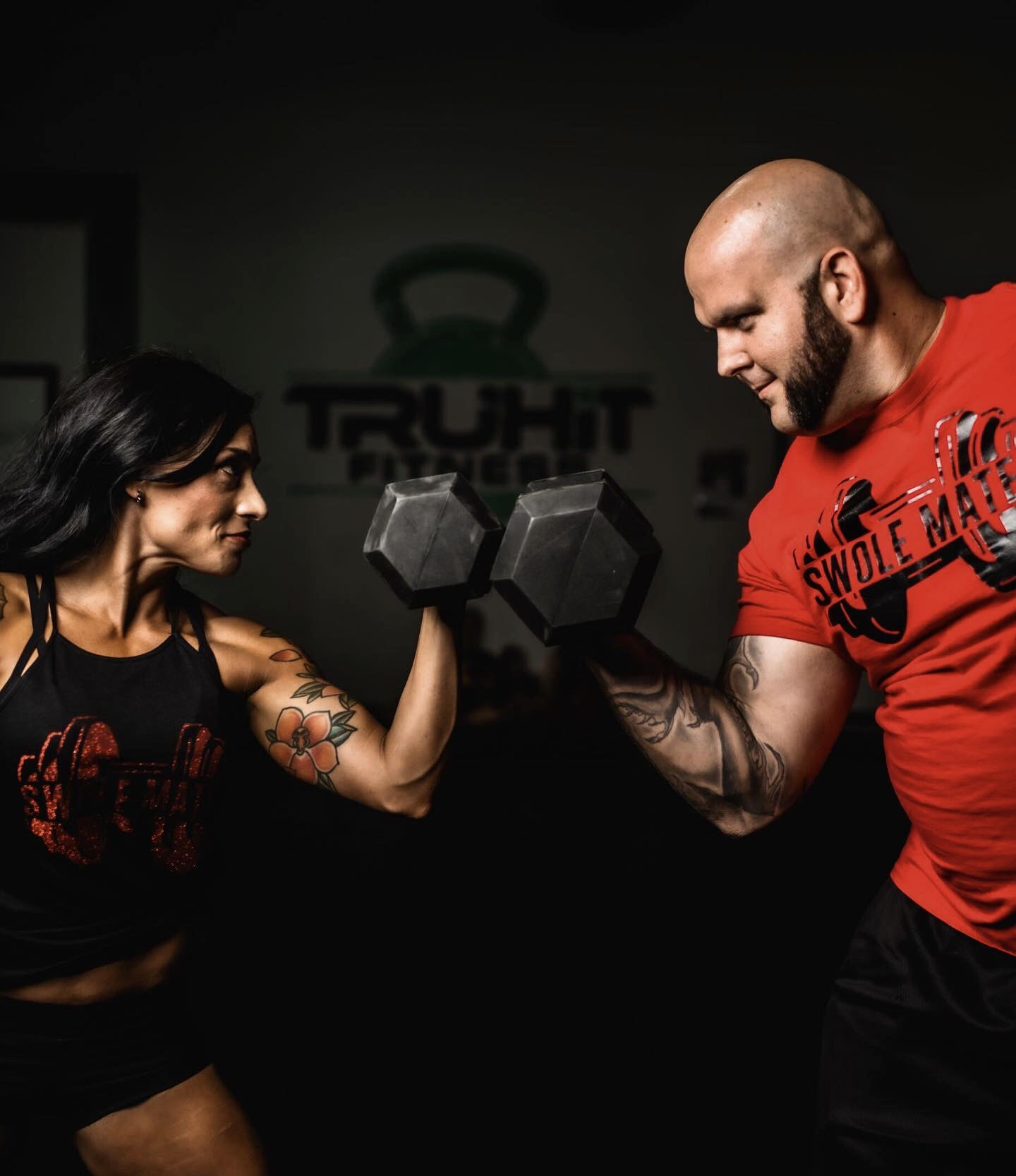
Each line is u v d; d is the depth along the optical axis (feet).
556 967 10.07
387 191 18.85
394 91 18.76
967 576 4.11
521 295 18.85
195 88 18.69
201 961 9.96
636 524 3.69
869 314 4.18
